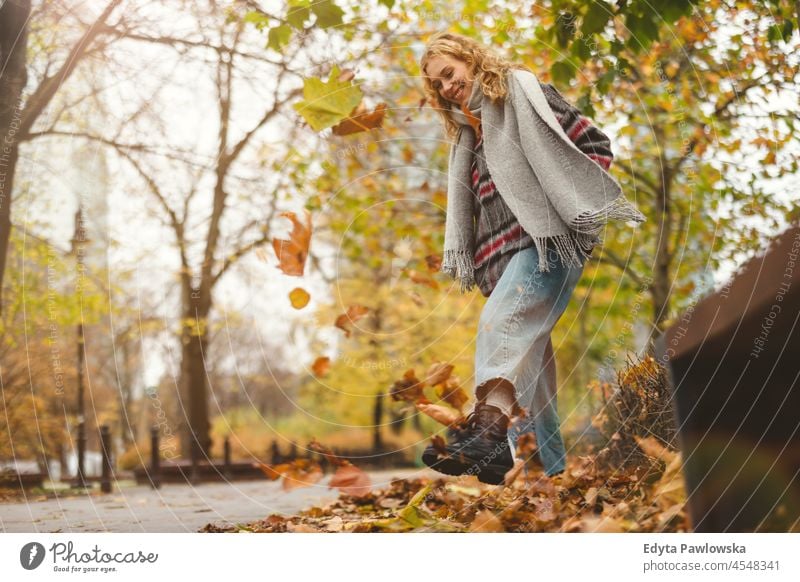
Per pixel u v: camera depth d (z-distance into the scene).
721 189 3.22
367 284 8.42
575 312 5.73
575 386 5.12
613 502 2.03
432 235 7.53
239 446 7.26
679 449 1.91
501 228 2.16
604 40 3.13
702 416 1.86
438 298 7.76
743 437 1.85
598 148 2.13
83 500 3.08
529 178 2.09
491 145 2.14
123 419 6.67
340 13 3.07
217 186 5.36
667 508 1.92
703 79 3.21
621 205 2.03
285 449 5.34
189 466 4.75
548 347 2.19
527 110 2.12
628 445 2.16
